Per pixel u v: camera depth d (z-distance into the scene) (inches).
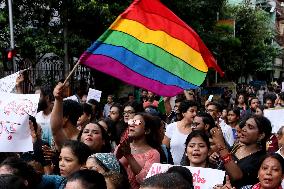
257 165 189.3
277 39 1910.7
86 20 601.0
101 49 224.1
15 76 243.9
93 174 121.2
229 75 1342.3
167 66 235.1
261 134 201.0
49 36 588.7
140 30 232.4
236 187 185.0
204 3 782.5
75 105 213.8
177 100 343.0
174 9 718.5
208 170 175.2
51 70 659.4
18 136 191.2
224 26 938.1
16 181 113.6
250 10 1238.9
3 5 617.0
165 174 98.3
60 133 200.8
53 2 591.2
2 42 577.0
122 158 190.2
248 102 528.7
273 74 1930.4
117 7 594.9
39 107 252.2
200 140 184.4
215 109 313.4
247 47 1253.1
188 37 241.6
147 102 427.2
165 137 256.2
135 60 229.1
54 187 155.6
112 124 247.9
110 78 720.3
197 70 240.7
